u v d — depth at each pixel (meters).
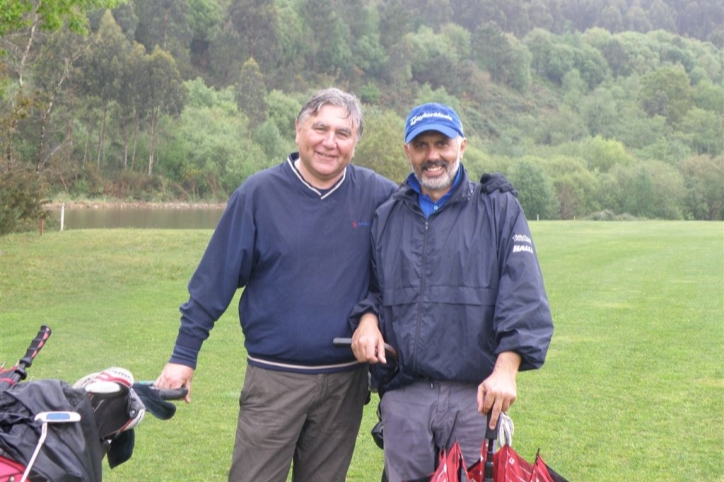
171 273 17.23
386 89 152.00
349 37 154.38
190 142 90.12
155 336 10.21
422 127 3.29
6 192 25.88
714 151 136.88
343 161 3.56
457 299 3.28
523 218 3.34
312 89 137.12
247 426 3.68
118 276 16.52
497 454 2.94
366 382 3.79
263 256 3.61
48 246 21.52
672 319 12.17
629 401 7.32
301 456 3.81
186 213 65.12
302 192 3.60
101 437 2.88
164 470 5.40
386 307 3.42
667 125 148.12
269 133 97.94
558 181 91.56
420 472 3.31
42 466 2.50
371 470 5.51
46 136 63.22
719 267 20.73
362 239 3.63
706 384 7.98
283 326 3.57
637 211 92.38
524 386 7.87
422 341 3.29
